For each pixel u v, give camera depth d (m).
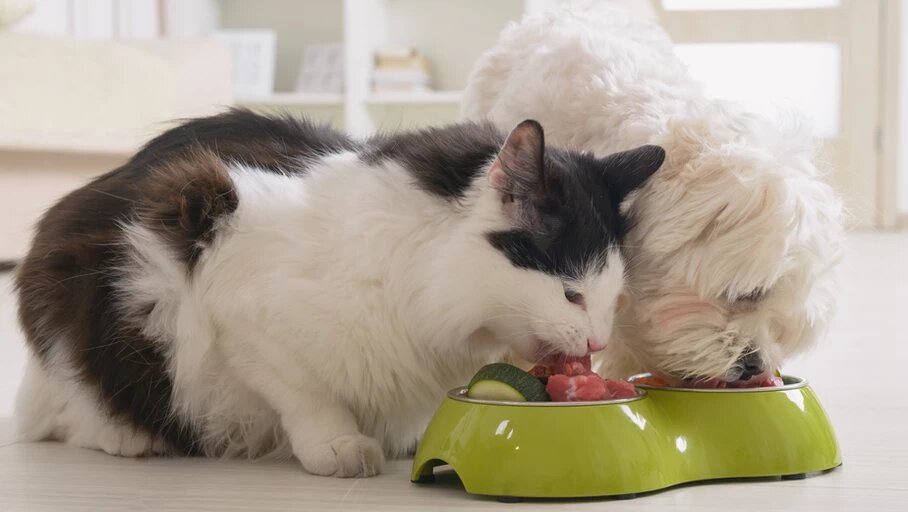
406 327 1.41
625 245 1.43
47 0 4.13
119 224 1.46
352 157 1.48
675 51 1.77
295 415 1.42
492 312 1.38
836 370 1.95
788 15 5.92
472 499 1.32
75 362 1.46
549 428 1.30
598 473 1.30
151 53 3.66
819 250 1.42
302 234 1.41
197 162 1.46
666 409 1.38
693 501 1.30
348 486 1.37
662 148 1.44
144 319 1.44
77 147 3.21
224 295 1.41
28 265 1.51
